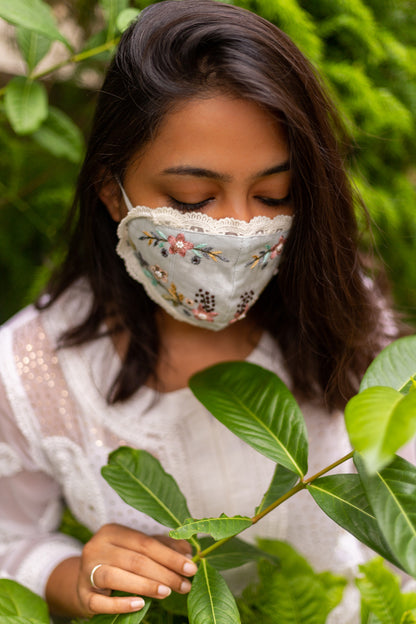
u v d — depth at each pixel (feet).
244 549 2.97
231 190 2.69
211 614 2.27
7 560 3.67
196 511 3.57
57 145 3.97
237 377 2.67
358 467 2.02
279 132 2.60
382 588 2.59
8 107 3.56
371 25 4.09
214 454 3.48
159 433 3.45
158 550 2.70
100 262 3.41
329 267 3.01
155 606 3.02
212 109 2.49
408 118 4.33
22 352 3.55
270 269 3.08
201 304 3.04
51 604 3.47
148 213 2.83
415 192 4.77
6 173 5.18
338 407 3.42
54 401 3.51
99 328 3.52
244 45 2.51
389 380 2.21
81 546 3.86
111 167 2.89
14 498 3.81
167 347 3.50
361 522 2.15
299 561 3.01
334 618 3.67
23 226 5.38
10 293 5.49
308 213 2.87
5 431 3.58
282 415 2.52
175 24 2.56
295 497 3.61
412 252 4.81
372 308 3.33
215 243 2.80
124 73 2.69
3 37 4.92
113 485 2.70
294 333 3.51
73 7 4.94
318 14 4.18
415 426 1.57
